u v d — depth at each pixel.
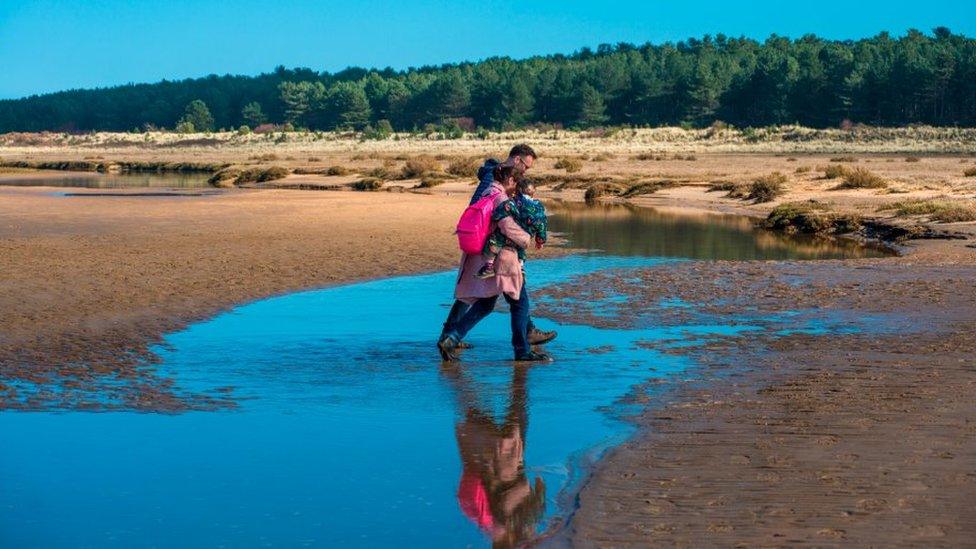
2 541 4.60
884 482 5.06
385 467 5.74
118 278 14.09
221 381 7.98
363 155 98.38
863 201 29.70
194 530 4.74
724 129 146.12
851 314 10.86
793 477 5.20
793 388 7.29
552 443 6.18
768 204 32.12
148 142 185.88
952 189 32.91
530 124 181.50
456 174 51.91
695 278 14.20
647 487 5.14
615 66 190.75
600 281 14.02
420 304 12.10
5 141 199.25
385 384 7.86
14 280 13.80
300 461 5.85
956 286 12.68
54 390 7.65
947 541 4.26
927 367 7.91
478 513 4.94
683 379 7.79
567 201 38.06
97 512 5.00
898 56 159.50
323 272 15.02
